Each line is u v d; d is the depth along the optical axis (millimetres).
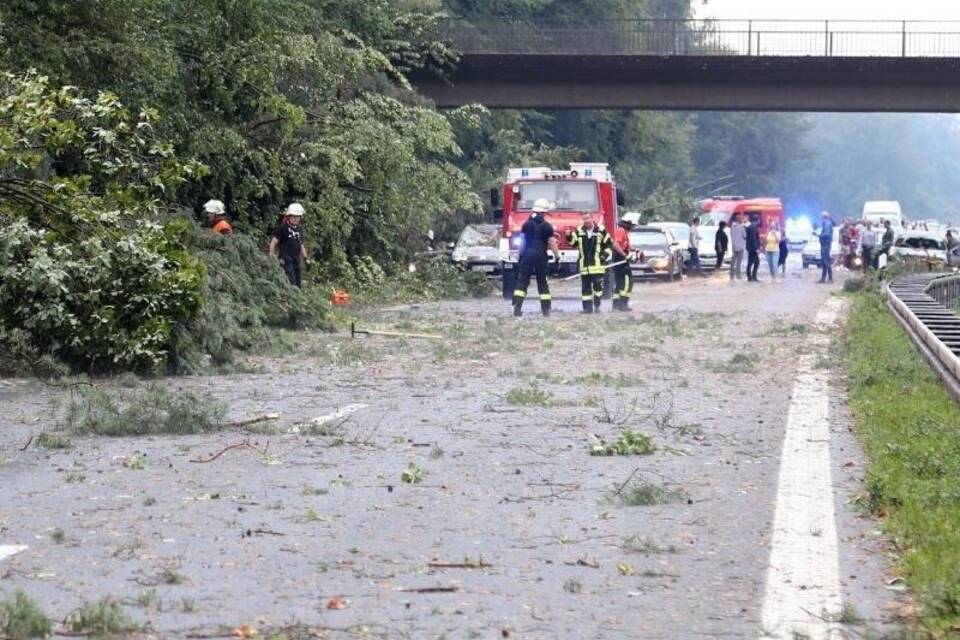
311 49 81562
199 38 74062
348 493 24250
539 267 74250
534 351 52562
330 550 19859
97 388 39750
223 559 19281
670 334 60938
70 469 26625
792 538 20641
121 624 15852
